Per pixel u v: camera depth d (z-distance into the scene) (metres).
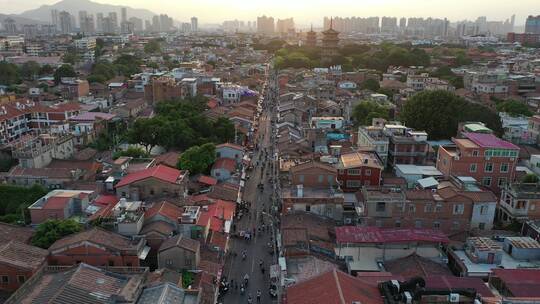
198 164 121.19
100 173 117.44
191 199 99.12
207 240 84.06
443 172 111.44
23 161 119.56
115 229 78.31
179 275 66.69
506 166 106.44
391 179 107.38
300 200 91.81
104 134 159.50
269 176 132.25
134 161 121.81
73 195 95.31
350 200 96.44
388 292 50.59
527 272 66.00
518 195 90.06
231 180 119.88
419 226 87.75
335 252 77.06
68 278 56.97
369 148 124.69
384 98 198.25
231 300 74.88
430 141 142.00
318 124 162.12
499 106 194.00
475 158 105.75
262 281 80.38
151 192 97.75
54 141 132.75
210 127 156.50
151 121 149.00
